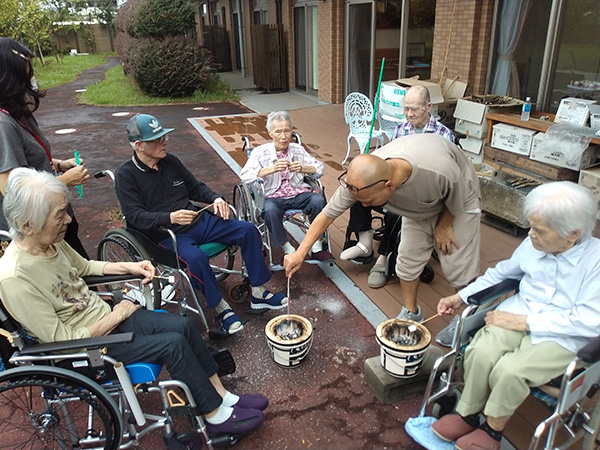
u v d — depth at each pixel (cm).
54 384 167
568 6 447
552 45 465
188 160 625
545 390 167
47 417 181
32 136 221
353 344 262
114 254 280
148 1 1120
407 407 218
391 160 197
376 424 209
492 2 514
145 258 241
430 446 187
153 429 201
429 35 684
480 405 178
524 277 190
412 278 245
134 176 265
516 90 520
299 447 199
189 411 183
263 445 200
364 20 840
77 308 190
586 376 158
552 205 162
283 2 1105
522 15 490
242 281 321
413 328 211
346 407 219
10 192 165
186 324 197
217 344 264
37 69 1764
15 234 172
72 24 2609
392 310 289
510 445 194
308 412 216
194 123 849
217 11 1731
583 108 394
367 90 880
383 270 313
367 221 318
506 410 167
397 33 783
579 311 165
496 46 530
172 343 182
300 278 331
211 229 281
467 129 471
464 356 183
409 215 220
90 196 507
